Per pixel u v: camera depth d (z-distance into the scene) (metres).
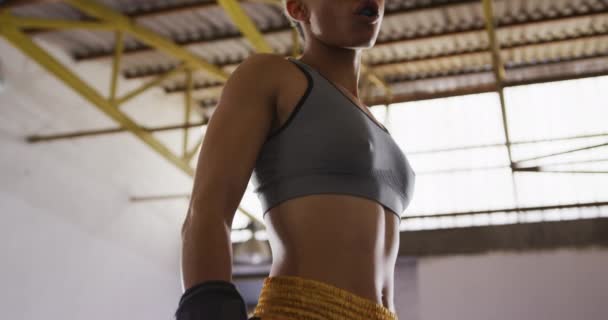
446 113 12.62
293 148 0.89
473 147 12.29
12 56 8.60
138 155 10.95
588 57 11.52
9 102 8.45
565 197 11.60
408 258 11.35
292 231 0.86
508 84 8.41
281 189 0.88
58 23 7.92
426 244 11.20
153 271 10.90
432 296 10.90
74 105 9.59
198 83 12.17
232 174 0.83
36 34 9.77
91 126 9.88
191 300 0.71
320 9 1.01
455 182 12.23
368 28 1.00
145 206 10.91
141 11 9.49
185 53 9.38
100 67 10.77
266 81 0.91
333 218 0.86
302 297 0.81
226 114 0.87
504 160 12.09
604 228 10.44
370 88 12.37
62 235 8.94
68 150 9.32
